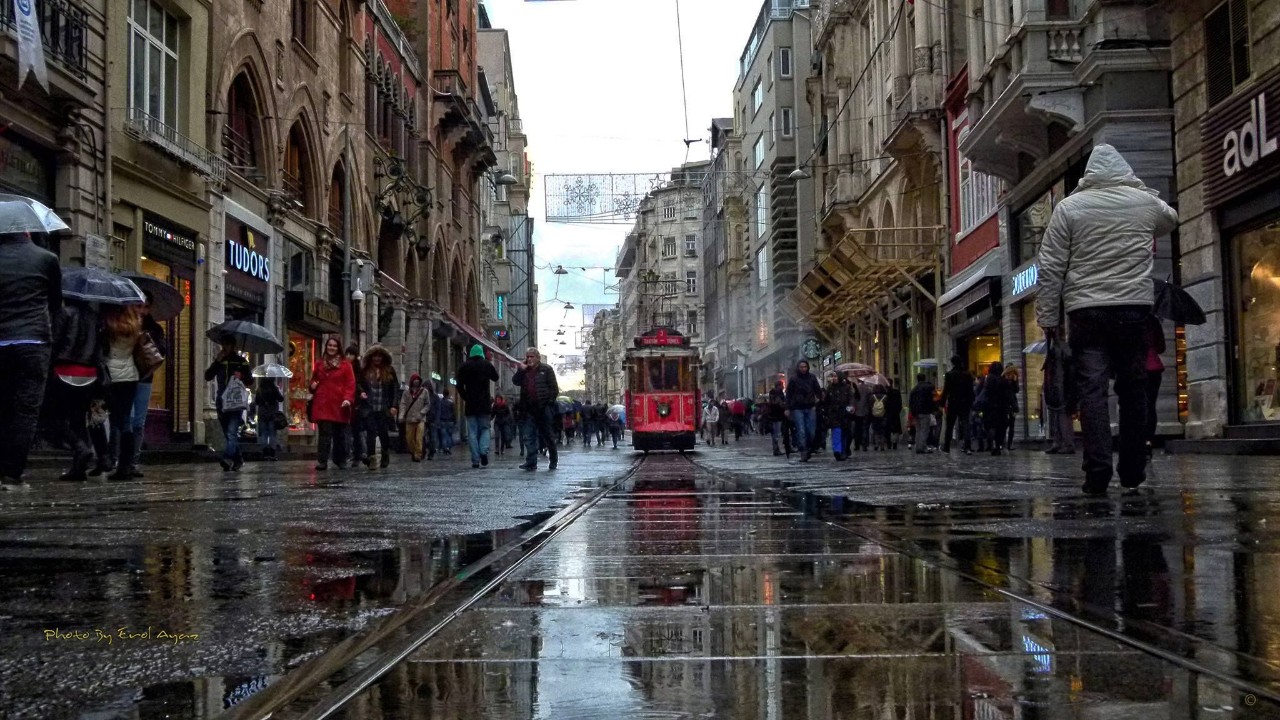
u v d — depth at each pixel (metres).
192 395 22.69
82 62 17.95
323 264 31.69
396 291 40.22
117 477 12.63
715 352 87.50
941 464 16.06
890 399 28.08
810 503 7.96
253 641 2.89
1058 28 22.30
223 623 3.16
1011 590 3.57
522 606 3.40
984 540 5.08
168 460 19.53
